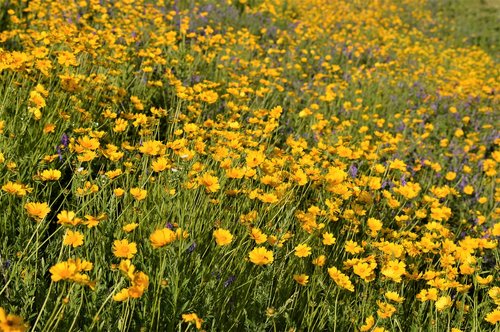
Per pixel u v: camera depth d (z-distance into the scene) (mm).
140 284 1783
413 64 10438
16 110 3211
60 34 4621
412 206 4125
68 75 3826
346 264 2648
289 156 3672
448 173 5016
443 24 16047
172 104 4723
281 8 11531
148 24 7074
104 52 4973
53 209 2920
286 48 8938
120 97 4047
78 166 2898
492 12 18609
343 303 2580
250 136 4094
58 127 3404
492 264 3844
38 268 2305
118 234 2469
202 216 2727
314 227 2805
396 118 6789
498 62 13258
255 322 2348
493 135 6945
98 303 2088
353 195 3551
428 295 2613
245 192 3059
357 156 3986
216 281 2385
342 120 6168
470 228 4359
